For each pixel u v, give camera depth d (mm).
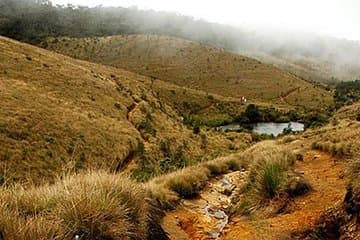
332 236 6090
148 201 7363
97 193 5465
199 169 12547
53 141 40219
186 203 9352
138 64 193125
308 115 133750
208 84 179000
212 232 7445
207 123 122312
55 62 74250
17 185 5703
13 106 44562
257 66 195750
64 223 4773
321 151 14117
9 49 69562
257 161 10594
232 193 10672
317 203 7207
